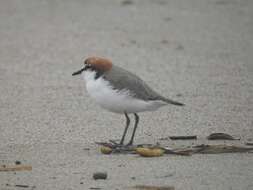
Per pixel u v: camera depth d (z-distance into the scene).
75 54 20.31
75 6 28.34
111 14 26.52
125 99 11.32
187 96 15.62
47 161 10.71
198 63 19.20
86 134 12.62
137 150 11.06
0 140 12.14
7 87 16.55
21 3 29.03
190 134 12.54
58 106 14.77
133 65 18.89
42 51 20.73
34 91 16.16
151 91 11.61
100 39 22.34
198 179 9.55
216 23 24.81
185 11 27.03
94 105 14.92
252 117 13.75
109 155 11.14
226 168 10.12
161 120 13.62
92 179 9.63
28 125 13.20
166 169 10.11
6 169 10.16
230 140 12.09
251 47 21.30
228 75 17.80
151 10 27.28
